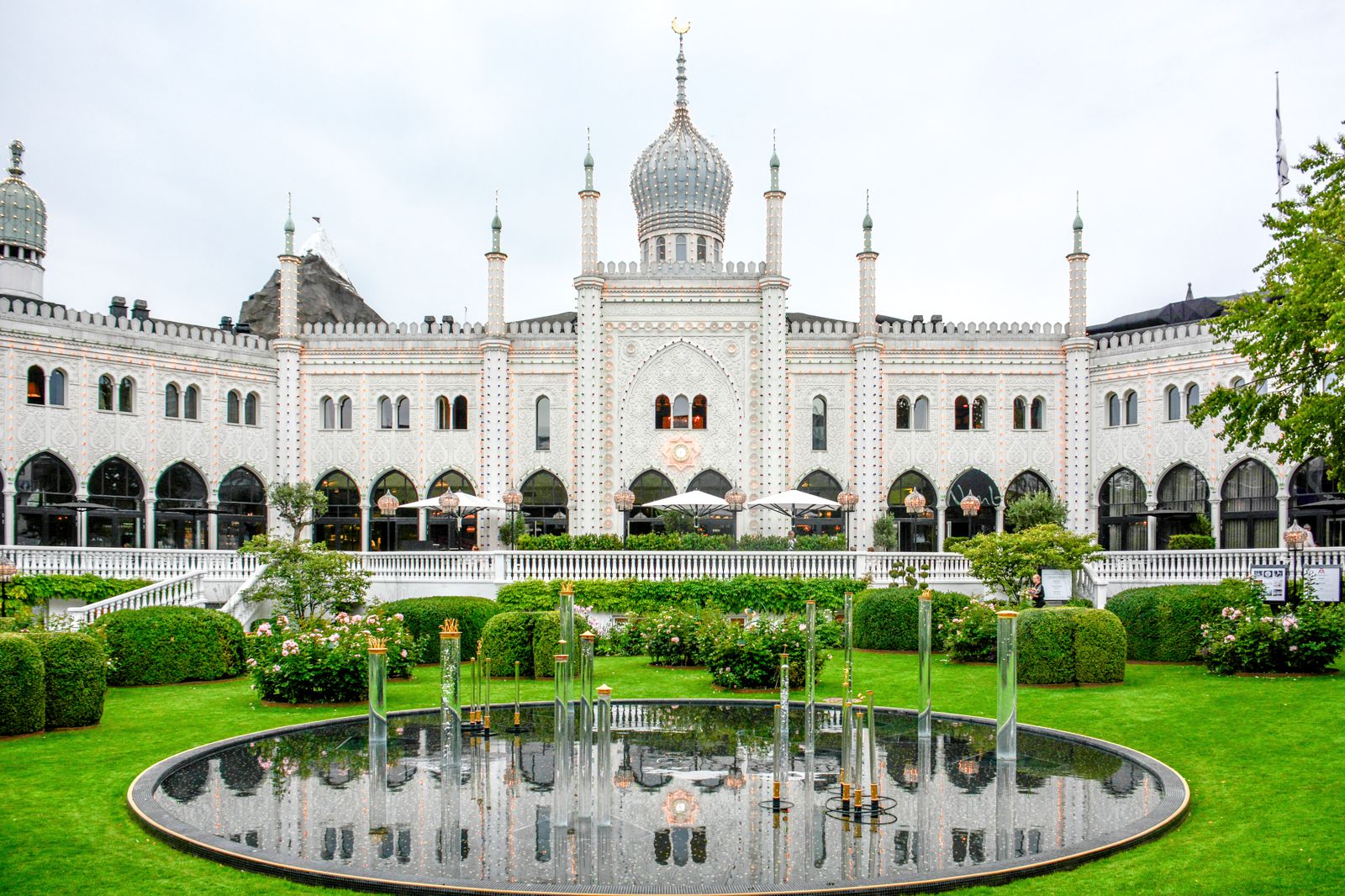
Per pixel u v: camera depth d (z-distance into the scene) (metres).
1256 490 37.09
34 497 36.19
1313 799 11.75
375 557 31.02
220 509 41.69
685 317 42.66
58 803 12.12
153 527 39.44
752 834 10.82
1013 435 43.06
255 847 10.31
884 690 20.08
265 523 43.25
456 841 10.58
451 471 43.50
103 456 38.00
